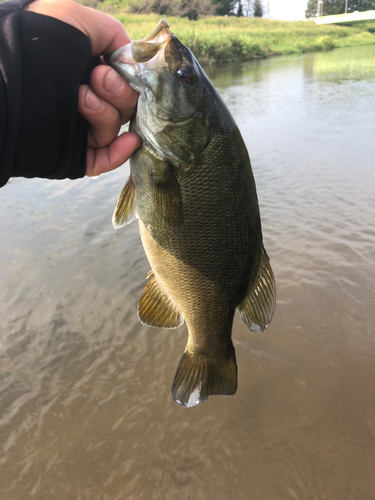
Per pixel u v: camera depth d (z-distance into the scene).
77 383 0.63
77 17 0.24
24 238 1.04
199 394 0.39
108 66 0.25
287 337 0.67
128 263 0.91
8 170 0.23
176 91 0.29
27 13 0.21
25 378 0.64
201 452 0.52
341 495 0.46
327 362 0.62
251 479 0.49
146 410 0.58
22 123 0.22
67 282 0.85
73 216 1.15
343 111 2.25
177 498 0.47
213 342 0.39
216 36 5.82
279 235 0.96
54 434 0.56
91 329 0.73
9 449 0.54
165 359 0.66
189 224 0.32
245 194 0.33
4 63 0.21
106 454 0.53
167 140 0.30
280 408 0.56
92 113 0.25
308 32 8.82
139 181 0.32
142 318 0.39
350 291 0.76
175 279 0.35
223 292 0.36
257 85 3.40
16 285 0.85
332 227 0.98
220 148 0.31
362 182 1.24
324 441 0.52
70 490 0.49
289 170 1.39
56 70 0.22
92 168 0.29
